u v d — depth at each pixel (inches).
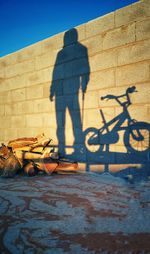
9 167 180.1
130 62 172.9
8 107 280.5
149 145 163.2
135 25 169.5
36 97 246.2
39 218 99.7
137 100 169.5
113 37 182.4
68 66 215.0
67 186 151.0
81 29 203.6
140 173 166.7
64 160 206.4
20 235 85.0
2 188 146.9
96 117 194.5
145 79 165.3
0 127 293.1
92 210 108.4
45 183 159.3
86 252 74.4
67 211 107.4
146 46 164.6
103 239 81.9
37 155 194.2
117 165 179.8
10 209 110.2
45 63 235.6
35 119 248.2
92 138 197.0
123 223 94.2
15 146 214.7
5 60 281.3
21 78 262.4
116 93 181.5
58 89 224.1
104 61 188.4
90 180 169.0
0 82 289.4
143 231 87.4
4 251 75.0
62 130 221.0
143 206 113.0
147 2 163.0
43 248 76.6
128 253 73.7
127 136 174.6
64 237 83.5
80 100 205.6
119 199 124.0
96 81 194.1
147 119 164.6
